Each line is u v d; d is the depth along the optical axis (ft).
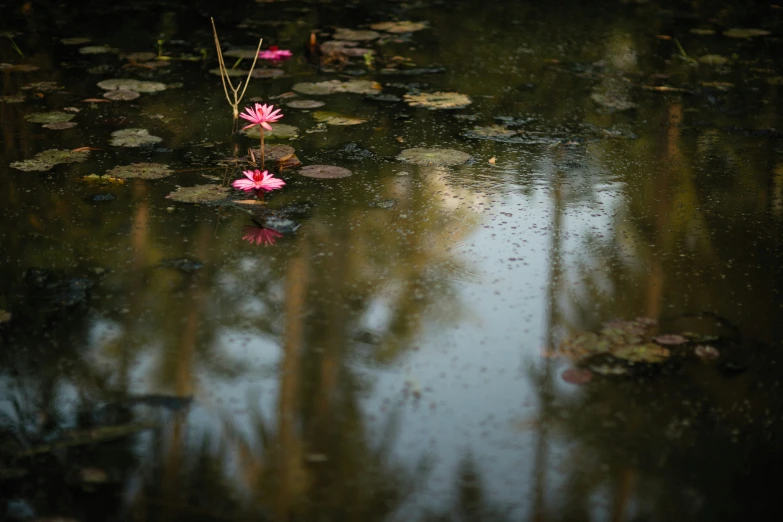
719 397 6.49
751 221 9.59
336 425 6.13
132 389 6.47
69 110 13.08
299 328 7.32
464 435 6.05
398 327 7.36
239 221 9.32
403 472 5.67
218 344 7.06
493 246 8.87
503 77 15.64
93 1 21.21
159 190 10.13
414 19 20.18
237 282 8.02
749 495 5.48
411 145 11.96
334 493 5.46
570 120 13.28
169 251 8.57
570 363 6.89
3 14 19.58
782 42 18.63
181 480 5.55
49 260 8.31
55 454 5.76
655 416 6.28
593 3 22.52
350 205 9.82
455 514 5.29
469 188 10.44
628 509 5.34
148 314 7.46
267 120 11.17
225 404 6.32
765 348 7.09
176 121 12.75
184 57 16.46
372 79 15.31
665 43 18.43
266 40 17.90
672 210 9.87
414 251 8.73
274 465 5.71
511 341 7.19
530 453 5.88
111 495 5.39
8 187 10.08
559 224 9.43
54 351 6.91
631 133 12.71
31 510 5.24
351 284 8.04
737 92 14.92
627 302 7.81
